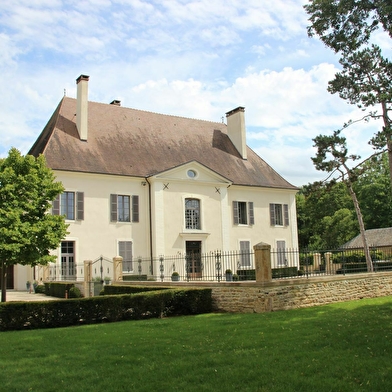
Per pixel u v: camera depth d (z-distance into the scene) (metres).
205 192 35.62
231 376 7.04
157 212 33.06
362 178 55.69
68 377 7.31
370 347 8.63
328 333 10.23
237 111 41.34
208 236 35.25
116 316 14.52
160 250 32.78
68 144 32.03
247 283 15.95
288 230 40.28
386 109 19.58
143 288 18.70
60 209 30.03
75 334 11.47
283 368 7.41
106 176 31.80
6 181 19.36
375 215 54.50
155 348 9.23
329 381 6.66
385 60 19.42
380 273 20.34
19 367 8.06
